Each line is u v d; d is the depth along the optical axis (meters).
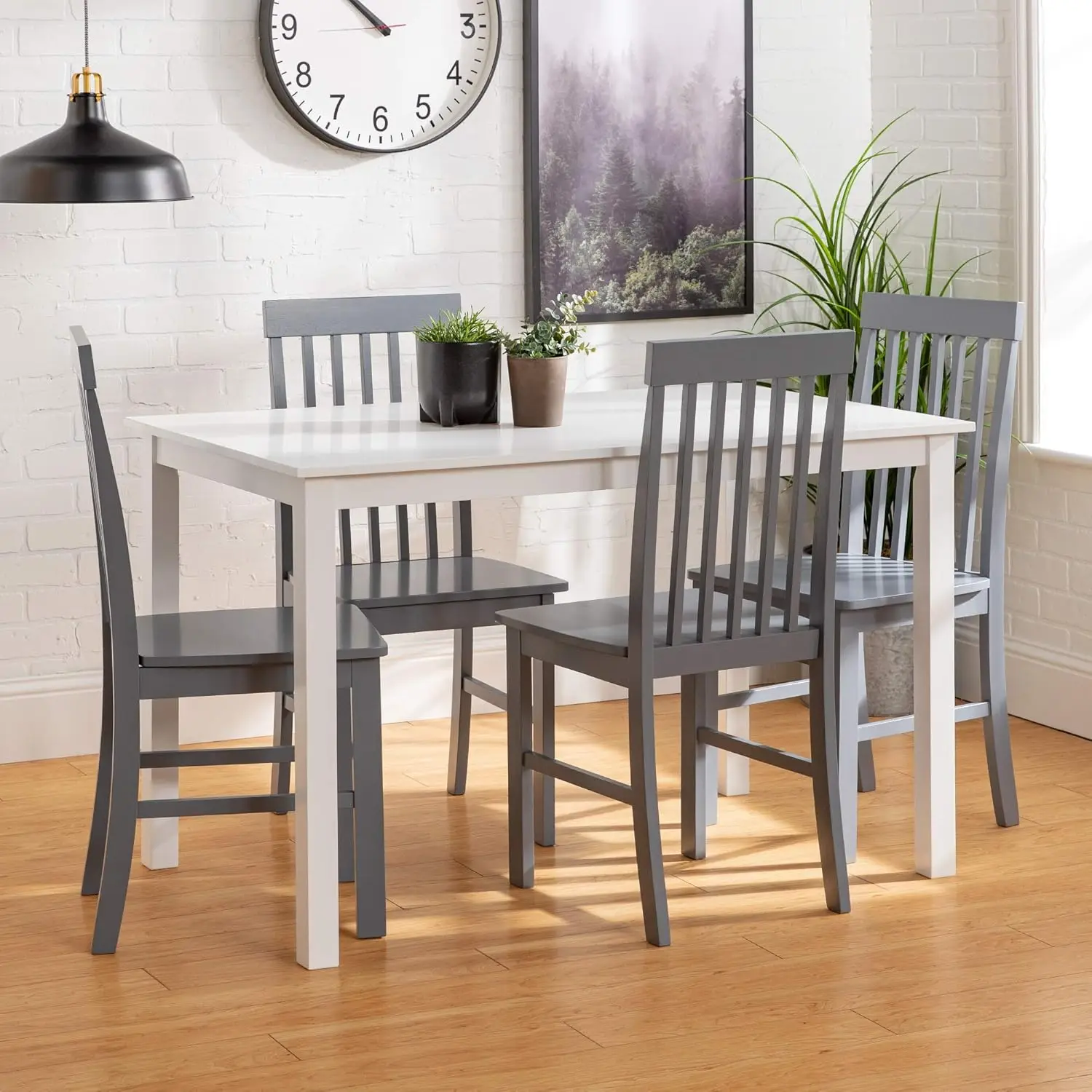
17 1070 2.66
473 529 4.65
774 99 4.84
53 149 3.58
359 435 3.32
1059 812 3.89
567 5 4.54
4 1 4.02
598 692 4.84
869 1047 2.72
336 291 4.43
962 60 4.63
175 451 3.42
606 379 4.75
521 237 4.61
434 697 4.68
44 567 4.25
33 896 3.39
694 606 3.49
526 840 3.42
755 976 3.00
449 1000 2.91
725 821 3.84
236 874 3.51
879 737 3.61
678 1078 2.62
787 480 4.92
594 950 3.12
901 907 3.32
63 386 4.20
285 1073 2.65
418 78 4.40
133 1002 2.91
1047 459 4.41
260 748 3.12
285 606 3.70
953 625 3.54
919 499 3.41
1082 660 4.43
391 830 3.78
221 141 4.26
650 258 4.73
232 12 4.23
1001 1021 2.82
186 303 4.29
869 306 4.02
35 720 4.28
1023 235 4.40
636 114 4.66
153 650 3.07
